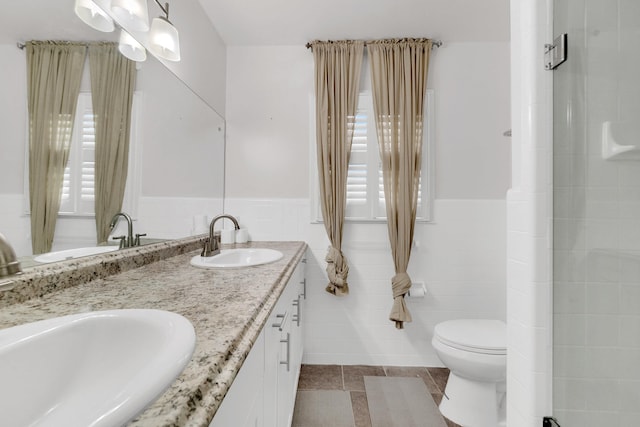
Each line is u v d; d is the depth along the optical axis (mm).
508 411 1087
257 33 2137
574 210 948
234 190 2279
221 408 496
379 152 2189
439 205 2221
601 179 937
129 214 1268
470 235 2213
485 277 2211
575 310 945
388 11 1912
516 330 1041
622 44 924
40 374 520
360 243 2230
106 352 590
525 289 990
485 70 2213
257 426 750
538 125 965
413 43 2154
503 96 2213
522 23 1030
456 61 2221
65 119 958
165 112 1513
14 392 483
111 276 1091
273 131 2270
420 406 1746
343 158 2158
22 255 821
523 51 1018
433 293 2225
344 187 2164
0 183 766
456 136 2219
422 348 2230
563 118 950
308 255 2254
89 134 1055
